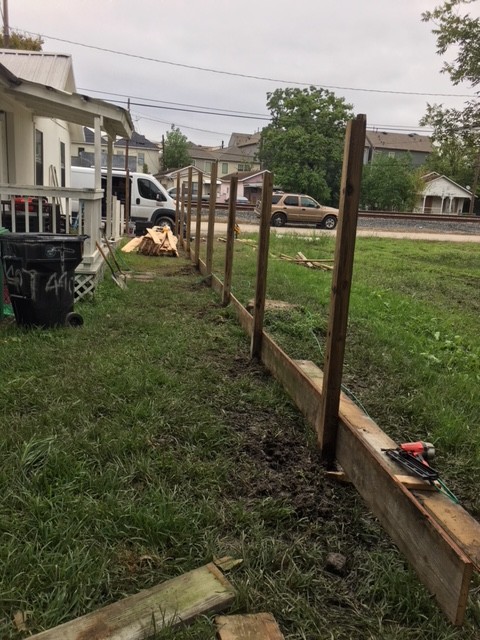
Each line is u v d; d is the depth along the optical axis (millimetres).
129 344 4840
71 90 14133
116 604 1895
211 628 1843
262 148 45500
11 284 5070
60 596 1908
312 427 3293
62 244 5082
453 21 14875
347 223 2656
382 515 2303
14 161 9930
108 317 5785
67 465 2717
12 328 5203
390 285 9992
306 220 24547
